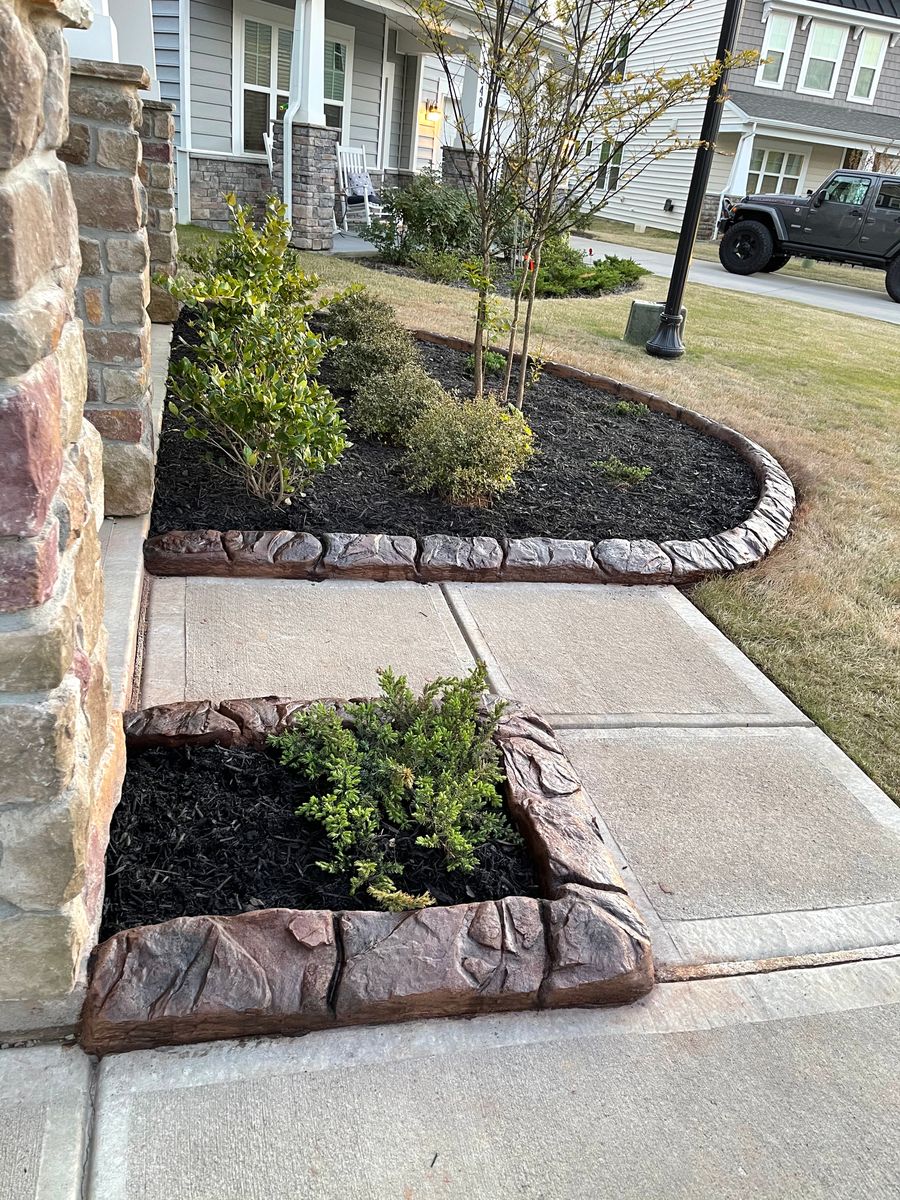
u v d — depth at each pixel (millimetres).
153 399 4691
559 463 4918
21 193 1124
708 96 7062
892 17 21141
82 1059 1641
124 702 2449
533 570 3771
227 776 2223
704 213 21266
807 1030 1903
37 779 1356
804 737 2953
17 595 1240
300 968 1723
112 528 3414
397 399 4789
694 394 6805
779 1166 1610
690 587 3938
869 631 3674
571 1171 1559
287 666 2930
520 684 3031
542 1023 1832
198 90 10992
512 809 2236
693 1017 1898
